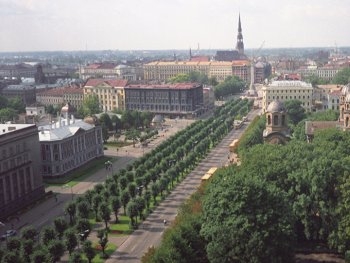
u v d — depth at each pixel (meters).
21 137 183.62
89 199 170.50
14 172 177.00
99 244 143.00
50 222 163.75
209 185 137.88
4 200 171.00
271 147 162.88
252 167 141.00
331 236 121.69
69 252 131.25
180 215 135.75
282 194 117.69
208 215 115.50
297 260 123.56
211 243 109.38
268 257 105.81
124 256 135.25
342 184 123.00
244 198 111.44
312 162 135.62
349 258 113.19
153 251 113.25
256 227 107.81
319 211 125.62
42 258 116.75
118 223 162.62
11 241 126.50
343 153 163.50
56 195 196.00
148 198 174.75
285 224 109.75
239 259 107.25
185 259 106.94
